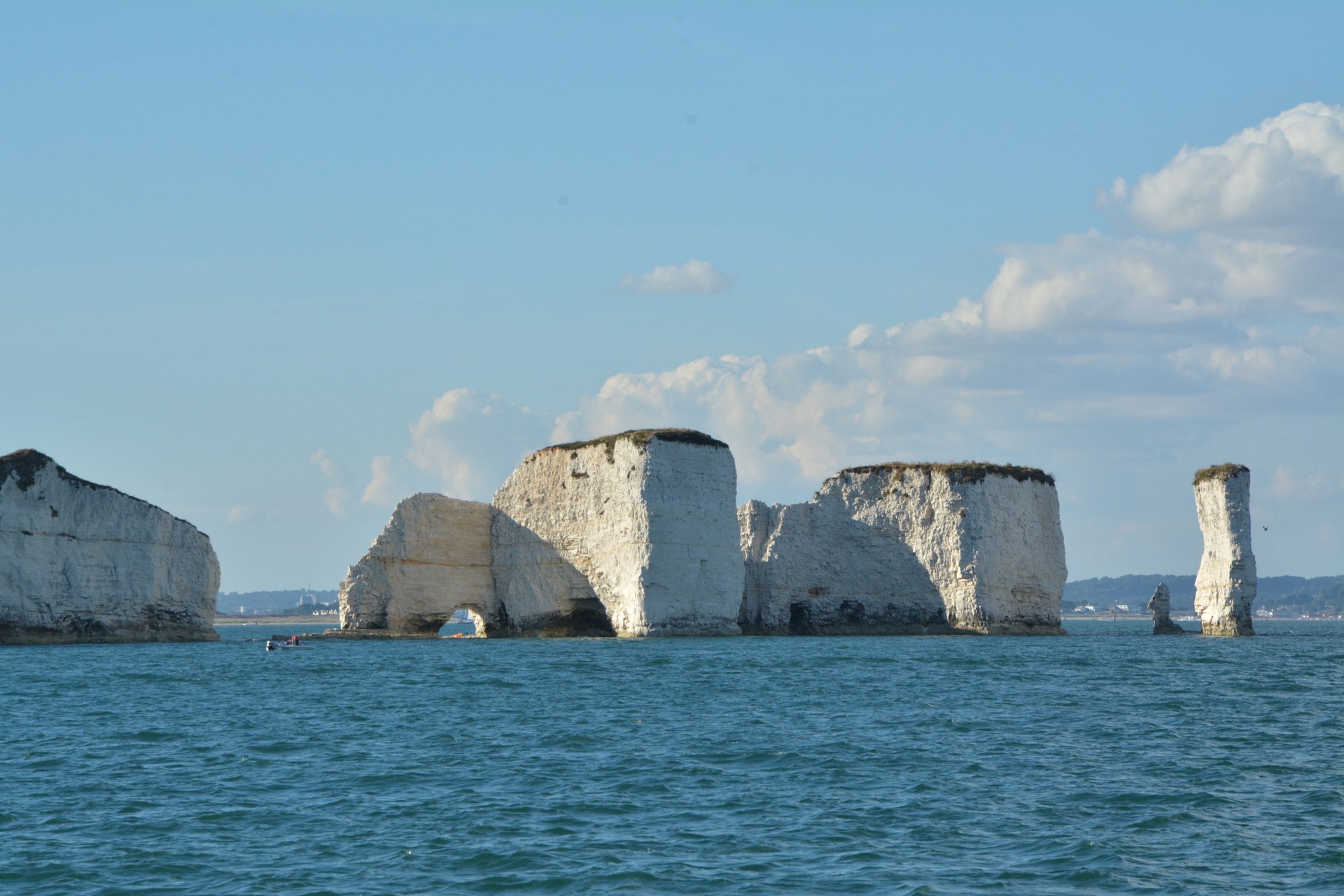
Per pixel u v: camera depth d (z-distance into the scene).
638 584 145.25
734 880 36.22
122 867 37.78
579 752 55.81
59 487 135.00
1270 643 141.75
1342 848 38.88
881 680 88.69
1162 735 60.28
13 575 130.12
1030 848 39.31
